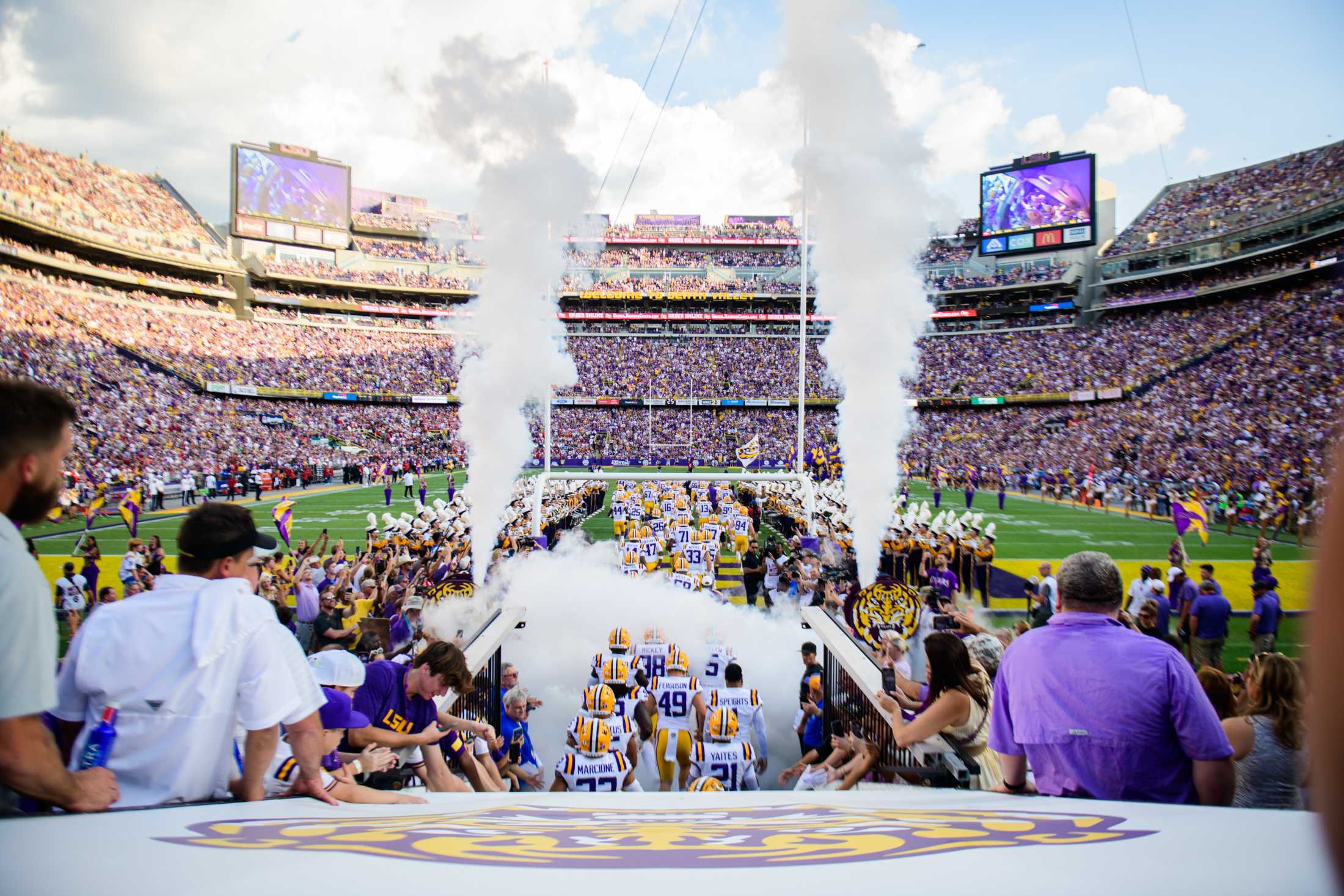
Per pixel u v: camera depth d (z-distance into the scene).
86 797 1.96
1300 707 3.25
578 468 52.22
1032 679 2.57
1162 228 56.00
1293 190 49.62
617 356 62.34
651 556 14.12
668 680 6.99
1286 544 20.50
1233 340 43.22
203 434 40.06
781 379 59.59
